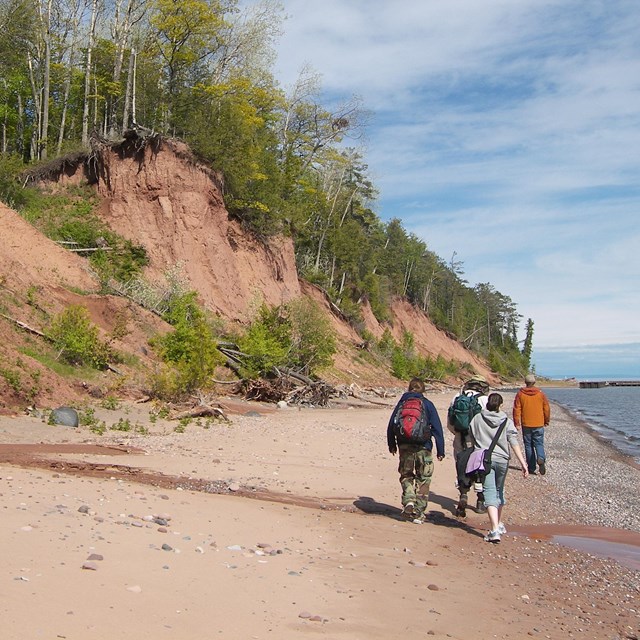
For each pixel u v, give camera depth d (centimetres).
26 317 2095
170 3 4294
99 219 3569
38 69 4897
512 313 15112
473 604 567
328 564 624
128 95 4050
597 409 5556
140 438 1372
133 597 455
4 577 452
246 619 450
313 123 6044
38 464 932
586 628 543
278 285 4516
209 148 3925
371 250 7775
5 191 3466
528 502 1175
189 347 2311
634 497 1348
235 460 1203
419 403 898
